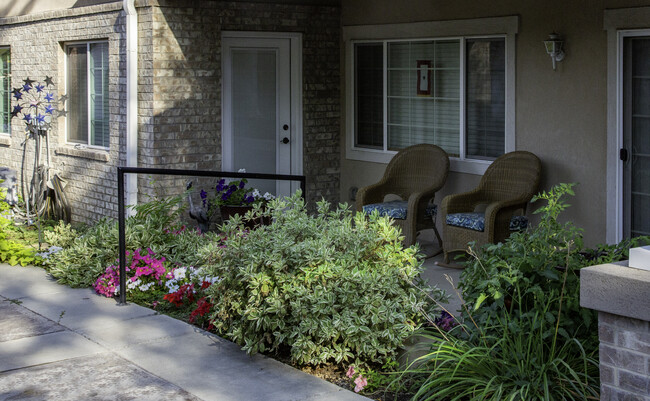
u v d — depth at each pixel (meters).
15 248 8.36
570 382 4.21
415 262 5.45
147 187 9.41
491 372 4.46
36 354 5.47
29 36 11.71
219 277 5.54
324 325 4.98
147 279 7.09
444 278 7.55
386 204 8.65
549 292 4.72
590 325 4.64
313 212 10.35
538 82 7.96
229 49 9.91
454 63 8.91
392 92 9.72
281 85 10.16
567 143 7.74
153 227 7.75
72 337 5.82
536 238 4.98
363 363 5.05
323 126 10.34
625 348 3.82
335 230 5.46
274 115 10.23
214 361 5.31
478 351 4.55
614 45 7.21
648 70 7.11
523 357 4.41
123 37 9.62
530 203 8.08
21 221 11.34
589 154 7.55
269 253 5.29
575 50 7.59
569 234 5.03
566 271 4.54
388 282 5.13
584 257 4.99
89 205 10.62
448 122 9.07
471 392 4.38
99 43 10.38
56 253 7.99
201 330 5.95
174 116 9.38
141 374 5.10
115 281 6.95
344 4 10.22
